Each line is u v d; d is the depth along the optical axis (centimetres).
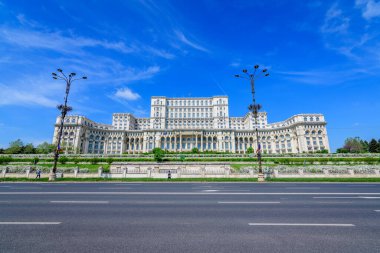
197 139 12131
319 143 11031
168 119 13688
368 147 10294
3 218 768
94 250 488
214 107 13988
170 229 645
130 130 12738
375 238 575
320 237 580
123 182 2317
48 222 717
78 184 2091
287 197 1254
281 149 11988
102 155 6109
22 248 499
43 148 8631
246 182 2319
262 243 534
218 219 761
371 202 1101
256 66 2692
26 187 1786
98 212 866
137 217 787
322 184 2094
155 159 5344
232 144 11988
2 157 4944
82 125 11419
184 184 2116
